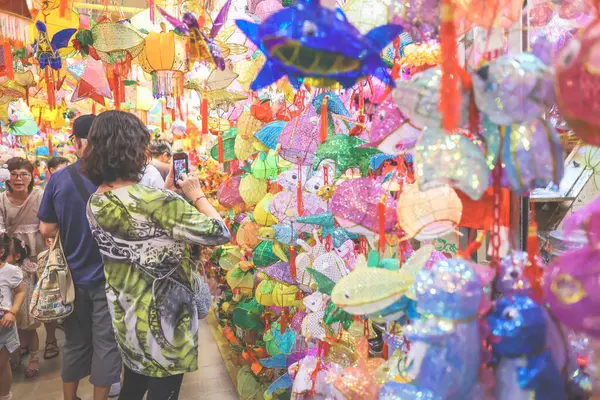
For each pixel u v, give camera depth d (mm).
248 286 2537
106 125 1441
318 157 1230
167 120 4496
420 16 771
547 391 682
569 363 742
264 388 2338
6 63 2146
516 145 689
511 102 646
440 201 867
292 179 1655
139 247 1436
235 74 1932
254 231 2303
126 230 1418
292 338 1843
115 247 1443
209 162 4195
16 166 3084
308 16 628
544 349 693
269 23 666
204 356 3314
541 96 645
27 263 3008
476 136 778
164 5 2301
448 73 615
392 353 1195
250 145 2219
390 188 1124
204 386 2816
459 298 699
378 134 938
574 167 1097
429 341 709
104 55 1947
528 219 992
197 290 1820
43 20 2051
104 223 1424
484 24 708
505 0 699
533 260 734
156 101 4352
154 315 1441
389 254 1280
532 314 694
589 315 589
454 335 697
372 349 1490
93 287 1963
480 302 712
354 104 1486
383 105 947
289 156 1432
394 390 780
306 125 1417
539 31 871
